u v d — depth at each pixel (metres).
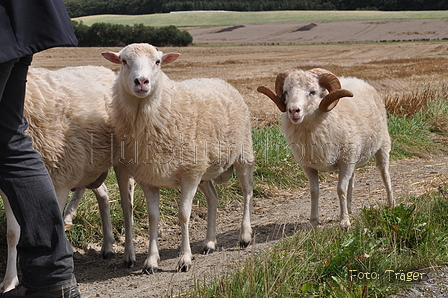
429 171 7.93
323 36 72.56
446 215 4.54
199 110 4.70
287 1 124.06
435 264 3.75
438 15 92.69
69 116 4.36
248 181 5.50
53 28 2.97
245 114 5.41
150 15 107.00
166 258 4.98
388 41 61.75
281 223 5.89
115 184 6.42
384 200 6.29
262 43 64.75
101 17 105.69
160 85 4.38
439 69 23.22
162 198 6.54
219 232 5.85
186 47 53.25
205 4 121.56
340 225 4.99
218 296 3.22
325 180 7.93
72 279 3.24
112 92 4.56
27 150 3.09
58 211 3.16
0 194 3.96
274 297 3.20
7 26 2.85
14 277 4.05
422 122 10.71
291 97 5.08
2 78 2.89
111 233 5.20
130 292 3.91
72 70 4.90
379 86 16.52
